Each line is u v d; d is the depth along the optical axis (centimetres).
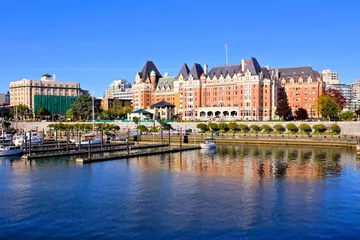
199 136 18388
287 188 7838
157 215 6172
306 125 18088
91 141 16250
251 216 6097
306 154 13088
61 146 15138
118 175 9319
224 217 6059
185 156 12888
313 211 6322
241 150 14650
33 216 6159
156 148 15250
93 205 6738
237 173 9525
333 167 10262
